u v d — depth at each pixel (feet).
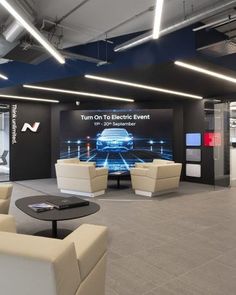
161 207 17.95
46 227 13.71
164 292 7.86
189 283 8.38
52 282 4.29
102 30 17.56
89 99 31.09
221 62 16.87
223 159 27.50
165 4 14.17
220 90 25.26
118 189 24.84
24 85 23.43
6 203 13.25
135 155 30.91
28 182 29.81
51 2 14.15
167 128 30.40
